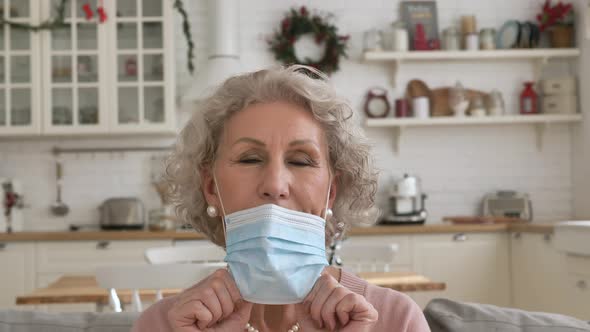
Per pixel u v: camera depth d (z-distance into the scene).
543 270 3.99
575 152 5.05
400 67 5.09
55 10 4.73
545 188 5.11
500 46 5.04
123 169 5.03
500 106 4.93
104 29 4.71
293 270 0.95
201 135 1.08
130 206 4.77
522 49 4.92
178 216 1.20
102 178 5.02
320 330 0.98
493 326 1.25
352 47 5.08
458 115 4.91
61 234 4.35
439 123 4.85
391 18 5.09
